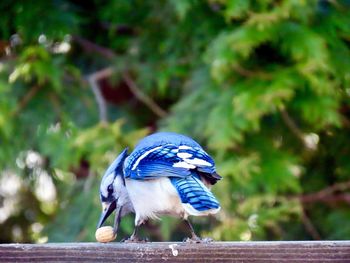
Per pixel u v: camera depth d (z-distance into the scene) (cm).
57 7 1290
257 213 1166
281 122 1267
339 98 1200
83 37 1353
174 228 1240
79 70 1298
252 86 1128
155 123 1359
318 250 584
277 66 1160
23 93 1260
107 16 1307
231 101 1138
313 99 1141
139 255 593
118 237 1250
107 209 717
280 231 1286
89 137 1173
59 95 1274
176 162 645
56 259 595
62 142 1216
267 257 588
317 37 1130
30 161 1349
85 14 1355
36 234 1295
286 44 1120
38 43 1300
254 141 1213
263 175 1166
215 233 1153
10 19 1295
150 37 1304
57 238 1213
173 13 1263
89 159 1200
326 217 1302
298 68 1107
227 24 1226
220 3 1183
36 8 1271
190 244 597
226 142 1111
